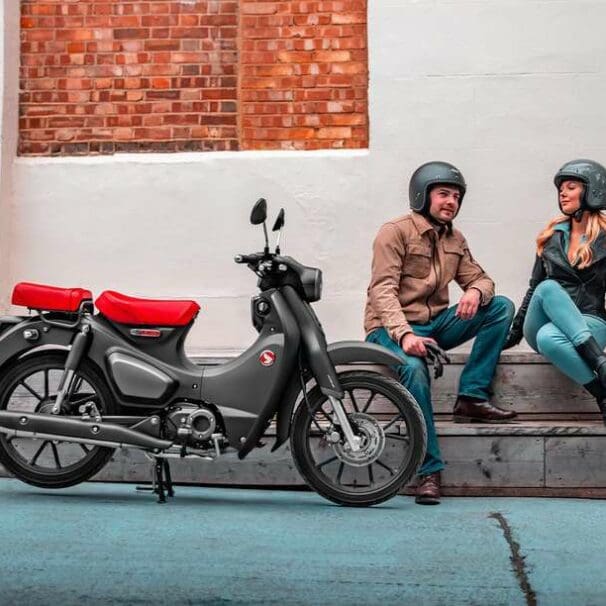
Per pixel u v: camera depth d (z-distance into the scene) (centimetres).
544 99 671
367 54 696
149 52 709
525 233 670
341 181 680
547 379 568
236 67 704
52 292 509
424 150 675
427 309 547
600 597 350
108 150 707
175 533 434
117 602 338
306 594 350
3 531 432
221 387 498
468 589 358
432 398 569
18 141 711
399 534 438
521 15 673
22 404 574
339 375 499
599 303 548
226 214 688
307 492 546
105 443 494
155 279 689
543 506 502
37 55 716
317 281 502
